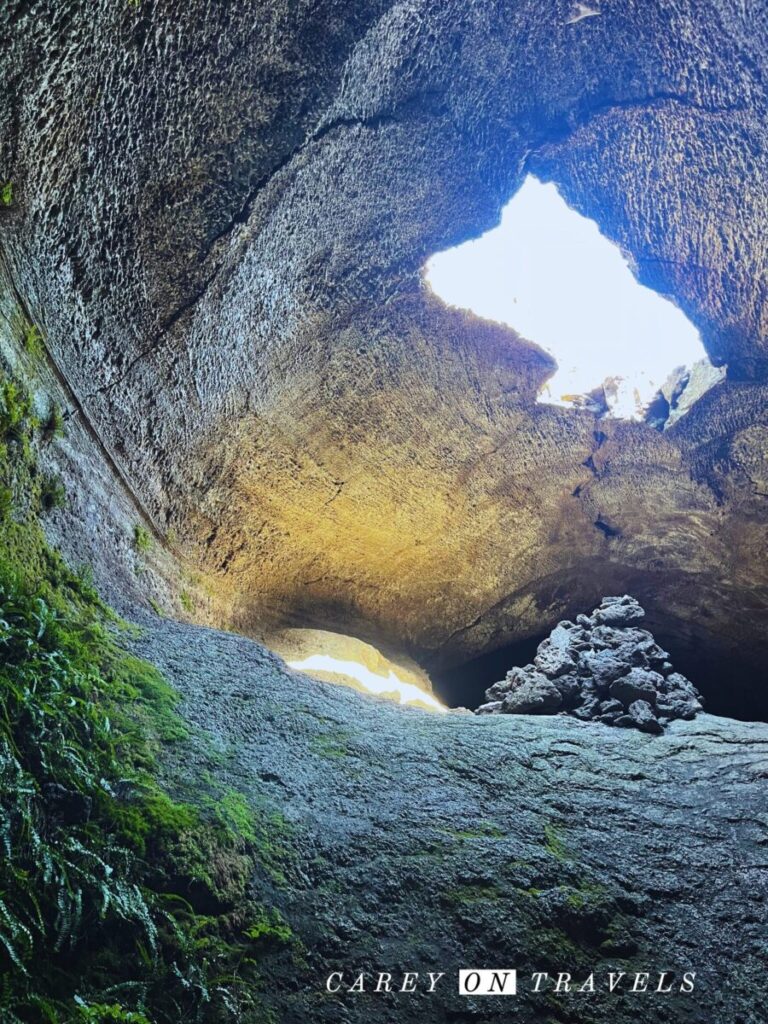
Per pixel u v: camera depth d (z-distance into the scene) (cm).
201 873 238
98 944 214
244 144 371
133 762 267
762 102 407
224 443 467
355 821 285
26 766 236
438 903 258
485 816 302
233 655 374
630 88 422
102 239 362
